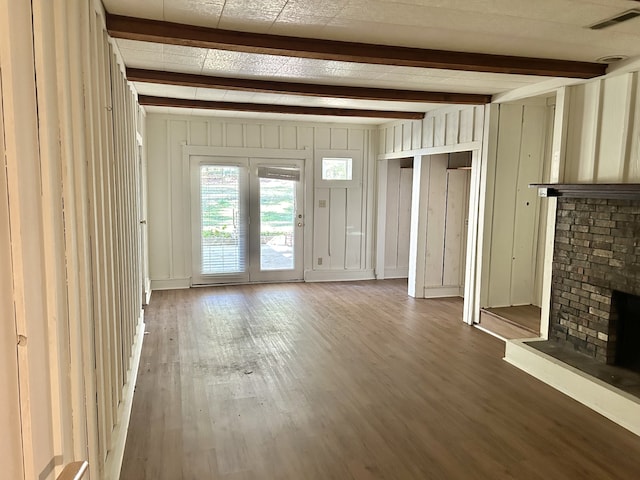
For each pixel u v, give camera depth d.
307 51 3.04
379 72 4.02
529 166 5.25
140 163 5.68
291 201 7.50
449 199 6.71
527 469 2.68
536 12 2.54
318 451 2.82
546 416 3.29
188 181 6.94
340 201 7.75
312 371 4.02
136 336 4.36
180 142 6.84
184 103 5.50
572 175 4.10
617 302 3.63
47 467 1.33
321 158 7.55
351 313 5.86
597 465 2.72
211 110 6.13
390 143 7.38
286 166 7.40
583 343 3.93
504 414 3.31
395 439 2.97
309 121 7.32
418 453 2.82
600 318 3.73
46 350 1.34
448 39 3.04
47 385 1.34
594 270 3.77
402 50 3.21
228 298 6.51
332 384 3.77
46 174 1.35
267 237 7.46
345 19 2.68
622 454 2.84
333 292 6.99
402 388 3.71
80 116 1.80
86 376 1.83
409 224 8.09
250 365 4.13
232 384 3.74
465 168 6.26
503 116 5.06
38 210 1.29
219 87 4.26
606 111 3.77
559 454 2.83
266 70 3.97
